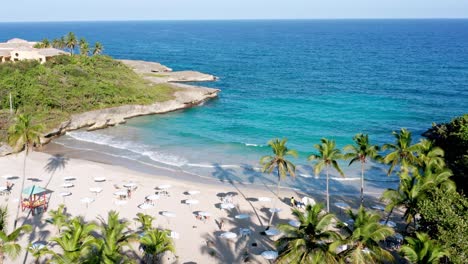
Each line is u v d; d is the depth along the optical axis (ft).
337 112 316.60
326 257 86.74
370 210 156.66
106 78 329.52
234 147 231.09
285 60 629.51
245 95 375.86
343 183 185.68
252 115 304.50
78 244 92.63
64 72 314.35
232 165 203.51
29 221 137.28
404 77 470.39
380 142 248.52
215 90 365.61
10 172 183.52
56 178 178.29
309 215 92.73
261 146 232.73
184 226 139.13
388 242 129.39
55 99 269.85
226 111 316.40
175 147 230.07
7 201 152.76
